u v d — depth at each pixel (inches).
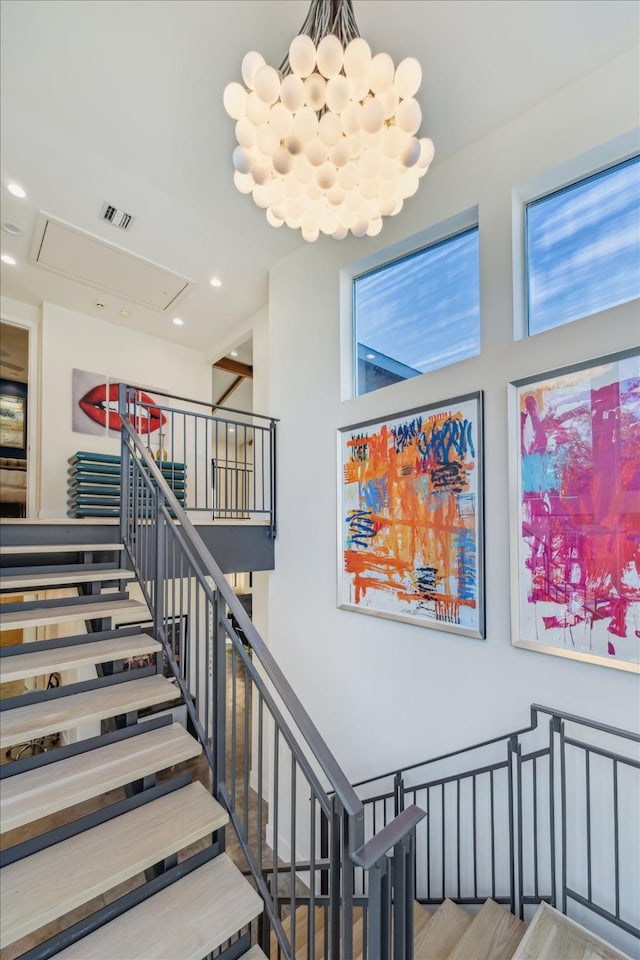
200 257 153.1
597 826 77.0
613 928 74.2
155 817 56.9
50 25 81.1
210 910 49.8
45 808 50.7
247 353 236.2
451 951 79.0
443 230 111.7
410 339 120.3
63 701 67.1
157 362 214.4
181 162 112.7
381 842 43.1
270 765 163.0
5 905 42.9
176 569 104.7
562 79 88.3
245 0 76.5
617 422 77.5
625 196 86.2
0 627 72.1
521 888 80.9
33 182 118.6
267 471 174.4
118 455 182.5
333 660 128.3
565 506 82.9
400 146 66.0
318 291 141.8
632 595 74.1
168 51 85.7
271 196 77.5
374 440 119.6
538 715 84.7
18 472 175.5
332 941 44.3
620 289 85.1
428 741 103.0
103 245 145.5
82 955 43.9
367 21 80.8
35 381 181.5
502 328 95.3
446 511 101.6
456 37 82.5
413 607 107.0
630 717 74.0
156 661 80.5
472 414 98.0
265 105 63.7
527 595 87.1
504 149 98.1
